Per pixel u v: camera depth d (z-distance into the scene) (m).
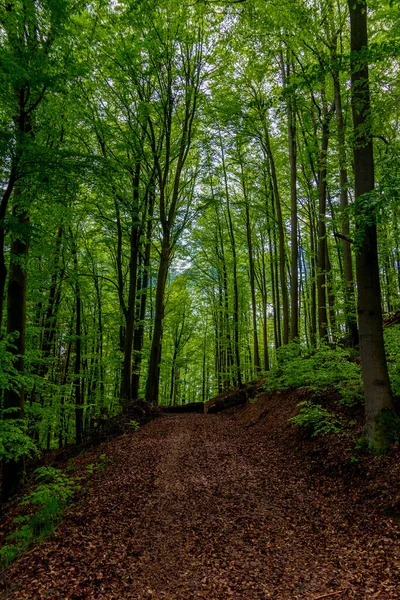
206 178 23.75
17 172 7.58
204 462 9.38
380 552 4.63
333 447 8.09
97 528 5.81
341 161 12.02
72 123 11.59
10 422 8.87
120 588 4.22
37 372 14.45
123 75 13.77
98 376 20.23
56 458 13.67
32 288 13.45
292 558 4.75
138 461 9.54
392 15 8.46
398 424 7.06
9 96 7.55
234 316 25.55
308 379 11.86
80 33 11.29
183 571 4.57
